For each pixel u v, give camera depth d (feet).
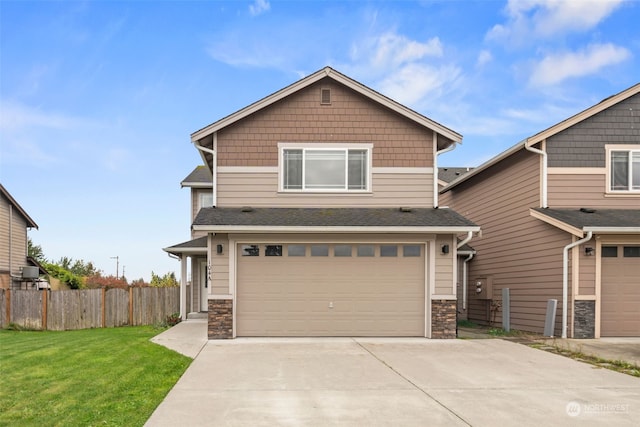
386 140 43.60
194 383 24.98
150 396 22.40
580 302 41.22
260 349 34.60
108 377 25.91
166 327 52.44
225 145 42.96
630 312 41.83
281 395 22.84
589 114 45.01
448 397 22.67
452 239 40.83
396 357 32.01
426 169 43.65
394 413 20.26
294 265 40.50
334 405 21.33
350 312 40.60
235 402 21.70
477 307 59.31
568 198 45.06
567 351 34.65
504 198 52.75
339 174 43.34
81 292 58.70
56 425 18.28
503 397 22.74
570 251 41.86
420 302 40.88
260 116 43.27
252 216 39.88
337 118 43.50
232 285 39.52
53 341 41.50
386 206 43.32
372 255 40.93
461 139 43.37
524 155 48.60
